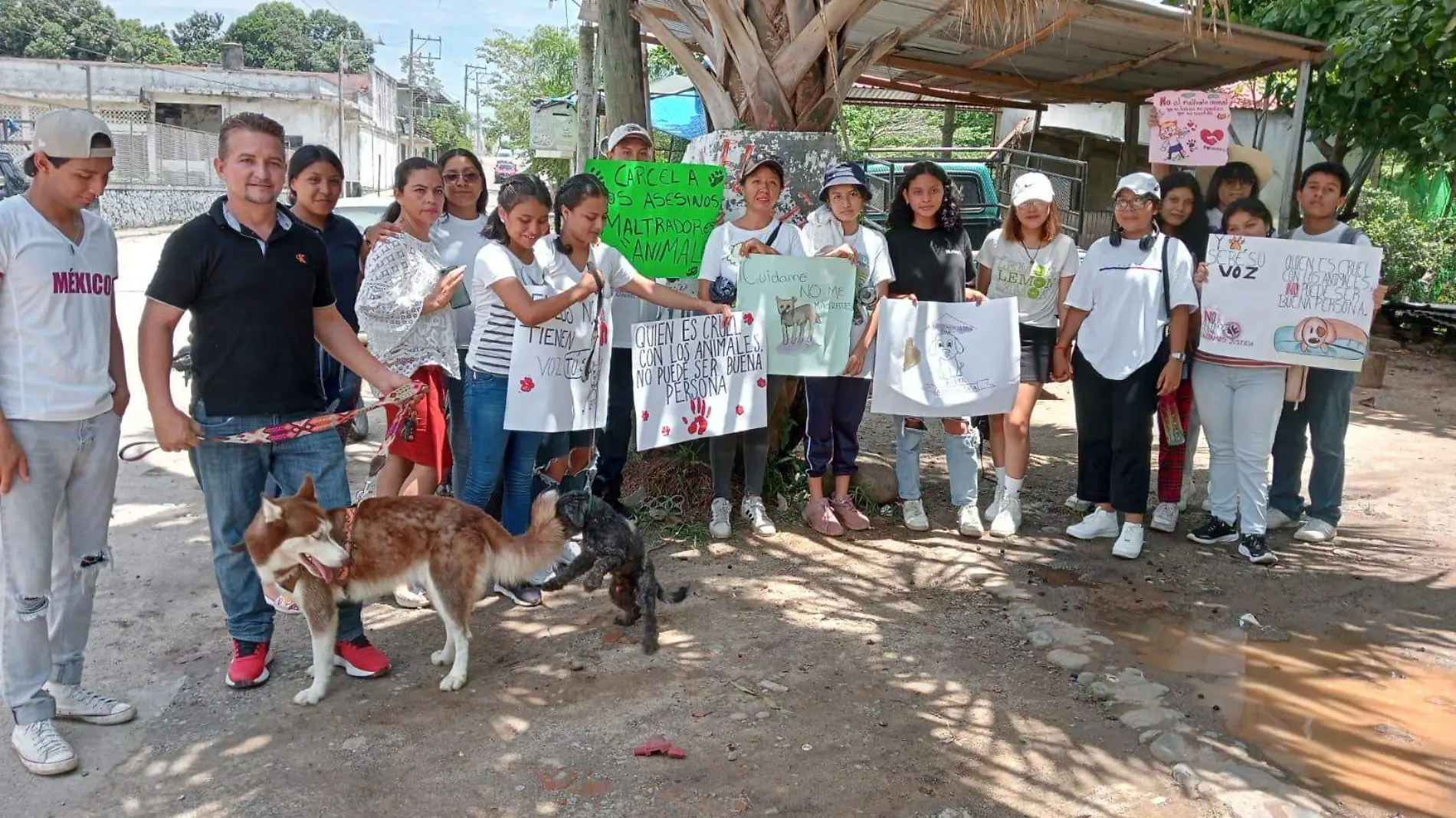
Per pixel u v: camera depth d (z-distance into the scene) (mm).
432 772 3400
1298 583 5320
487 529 4031
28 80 41875
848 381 5766
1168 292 5488
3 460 3215
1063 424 8930
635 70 7199
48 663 3480
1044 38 8742
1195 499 6711
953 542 5852
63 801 3223
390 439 4129
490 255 4461
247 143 3535
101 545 3672
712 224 5875
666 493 6082
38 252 3256
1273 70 9625
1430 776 3521
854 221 5680
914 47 9641
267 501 3584
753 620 4688
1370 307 5238
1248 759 3568
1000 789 3363
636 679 4094
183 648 4301
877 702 3936
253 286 3672
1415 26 9945
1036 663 4328
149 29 69312
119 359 3691
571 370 4727
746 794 3289
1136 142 11711
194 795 3258
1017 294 5910
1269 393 5477
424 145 70500
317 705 3848
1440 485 7156
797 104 6207
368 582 3844
